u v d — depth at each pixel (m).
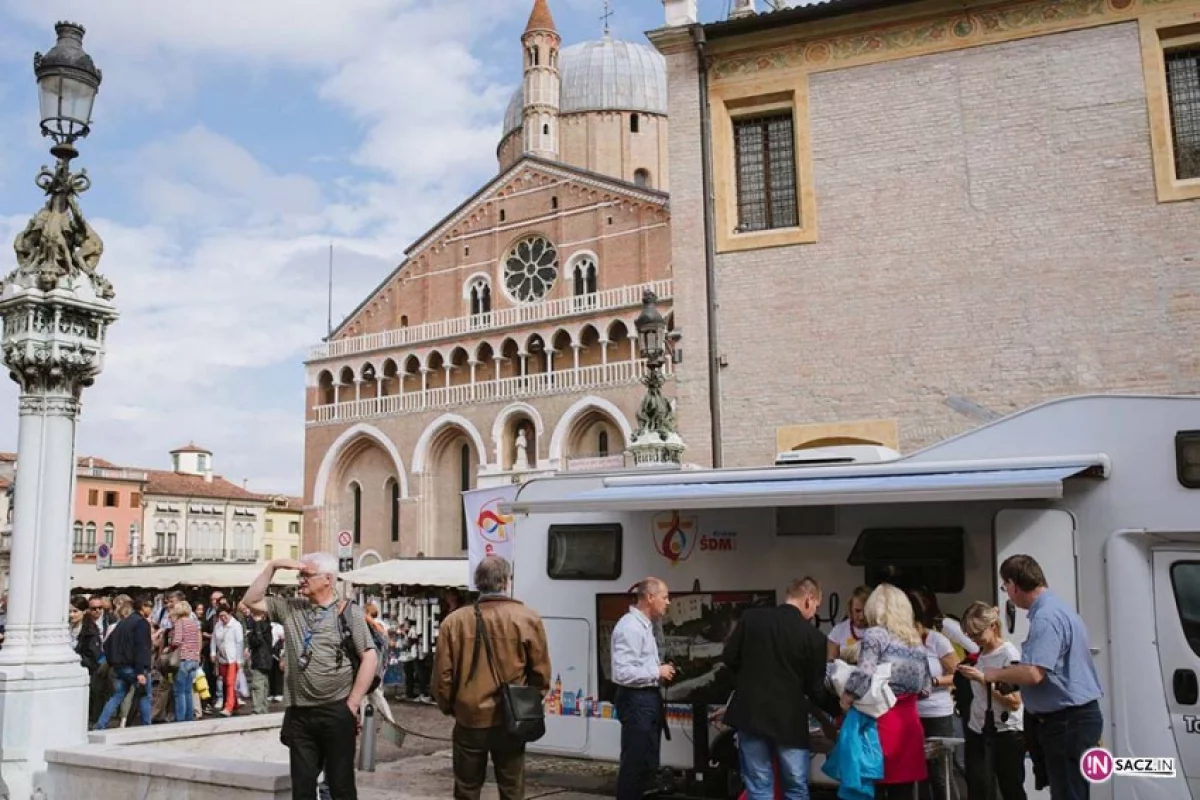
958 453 9.52
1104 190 16.31
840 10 17.73
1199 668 8.23
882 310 17.28
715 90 18.80
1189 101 16.31
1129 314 15.95
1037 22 16.94
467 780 7.73
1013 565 7.48
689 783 10.48
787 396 17.62
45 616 10.02
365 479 59.41
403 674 23.97
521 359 53.66
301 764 7.34
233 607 25.44
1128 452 8.69
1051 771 7.27
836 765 7.61
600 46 70.75
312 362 61.41
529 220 56.75
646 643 9.05
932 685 8.70
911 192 17.36
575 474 11.59
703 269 18.41
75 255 10.41
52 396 10.30
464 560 26.88
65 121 10.45
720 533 10.56
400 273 60.66
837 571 9.99
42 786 9.45
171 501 92.06
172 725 10.88
